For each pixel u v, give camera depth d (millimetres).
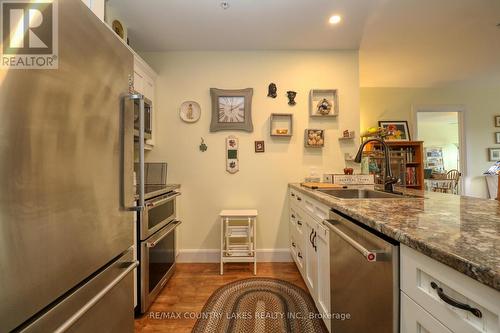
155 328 1572
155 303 1852
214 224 2711
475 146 4121
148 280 1773
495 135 4145
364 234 903
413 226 730
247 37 2463
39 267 664
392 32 2391
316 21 2193
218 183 2725
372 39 2523
